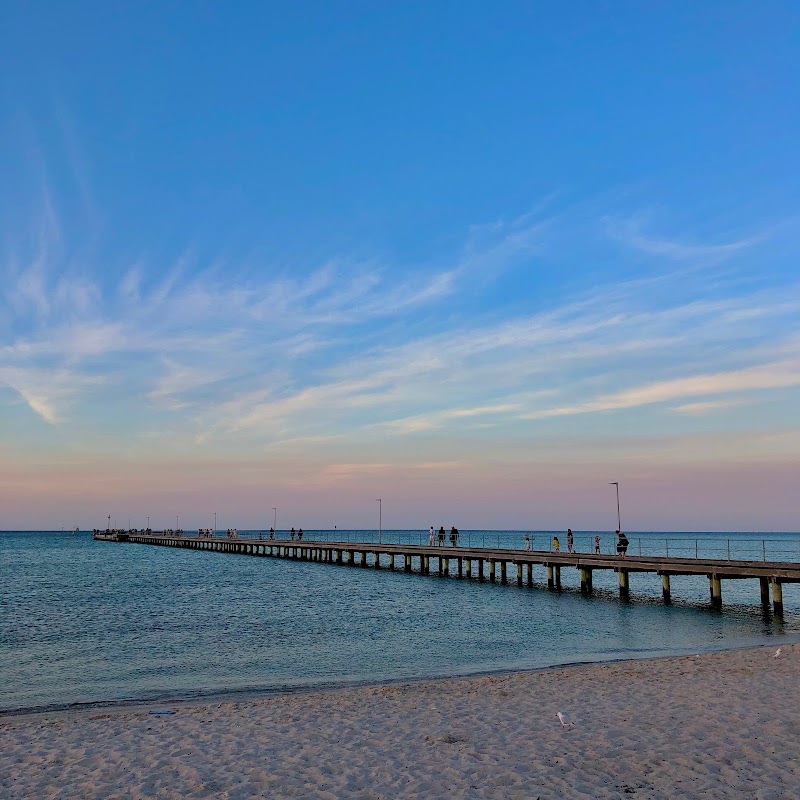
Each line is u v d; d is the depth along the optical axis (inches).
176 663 775.1
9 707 574.9
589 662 767.1
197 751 409.4
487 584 1815.9
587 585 1553.9
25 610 1266.0
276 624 1083.3
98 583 1905.8
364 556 2549.2
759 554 3526.1
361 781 355.3
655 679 608.7
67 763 389.1
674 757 383.2
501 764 378.3
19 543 6437.0
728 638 957.8
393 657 815.1
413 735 439.8
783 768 364.2
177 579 2052.2
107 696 617.9
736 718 459.5
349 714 500.7
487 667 752.3
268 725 470.6
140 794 340.8
